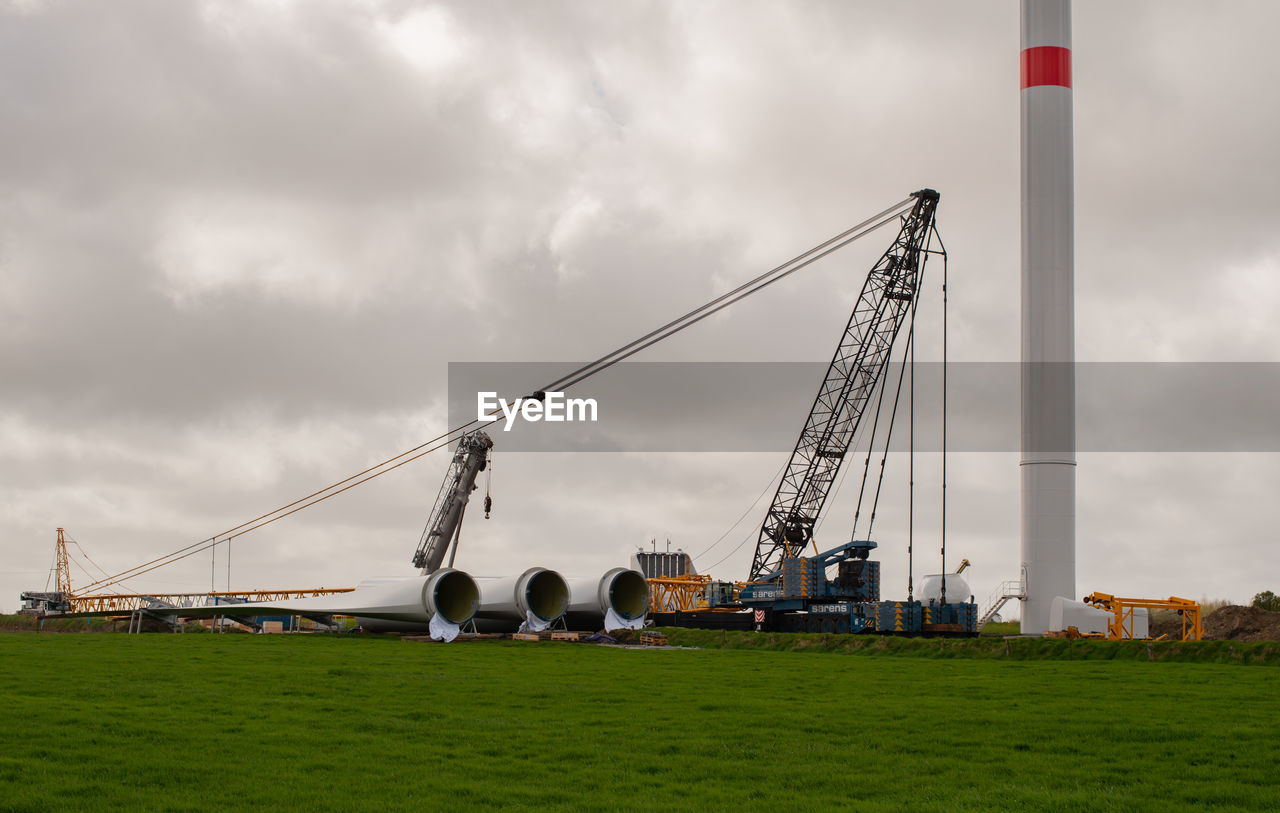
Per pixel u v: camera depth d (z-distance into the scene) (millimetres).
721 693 32031
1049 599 73188
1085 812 16750
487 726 24484
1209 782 18891
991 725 25203
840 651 60688
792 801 17156
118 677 34188
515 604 69812
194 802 16516
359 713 26391
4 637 64938
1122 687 34938
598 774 19156
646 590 73312
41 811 15898
